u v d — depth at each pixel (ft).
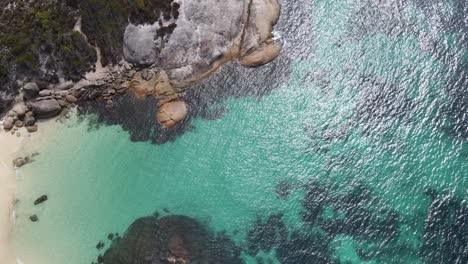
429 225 128.98
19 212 136.26
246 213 136.87
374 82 152.76
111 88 153.79
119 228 134.72
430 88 149.38
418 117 145.38
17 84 150.61
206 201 139.54
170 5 155.84
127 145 147.95
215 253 130.11
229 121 151.23
